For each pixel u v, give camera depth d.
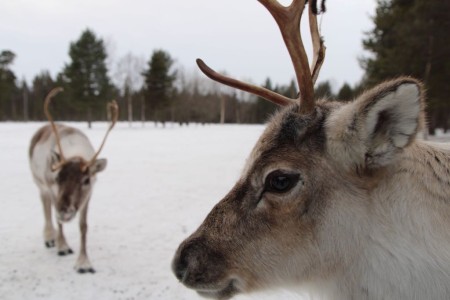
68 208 5.73
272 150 2.37
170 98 51.94
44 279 5.42
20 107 77.69
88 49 45.06
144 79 52.44
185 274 2.54
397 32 20.22
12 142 24.83
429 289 2.12
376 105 2.05
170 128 47.69
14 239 7.04
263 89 2.86
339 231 2.29
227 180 12.14
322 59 2.80
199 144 24.92
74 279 5.43
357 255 2.30
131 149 21.45
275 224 2.37
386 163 2.16
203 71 2.87
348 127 2.17
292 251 2.38
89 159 6.75
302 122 2.35
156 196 10.09
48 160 6.39
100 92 45.50
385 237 2.23
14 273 5.61
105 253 6.35
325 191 2.29
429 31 18.19
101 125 50.25
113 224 7.82
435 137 23.42
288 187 2.31
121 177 12.81
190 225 7.70
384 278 2.23
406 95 2.00
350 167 2.23
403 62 19.67
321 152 2.29
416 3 18.86
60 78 63.66
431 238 2.15
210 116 75.38
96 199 9.86
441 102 19.84
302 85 2.36
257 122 78.62
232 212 2.47
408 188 2.23
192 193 10.41
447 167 2.32
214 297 2.57
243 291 2.52
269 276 2.44
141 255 6.26
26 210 8.90
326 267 2.37
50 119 6.14
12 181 12.12
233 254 2.46
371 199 2.26
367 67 23.31
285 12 2.33
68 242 6.92
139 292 5.05
